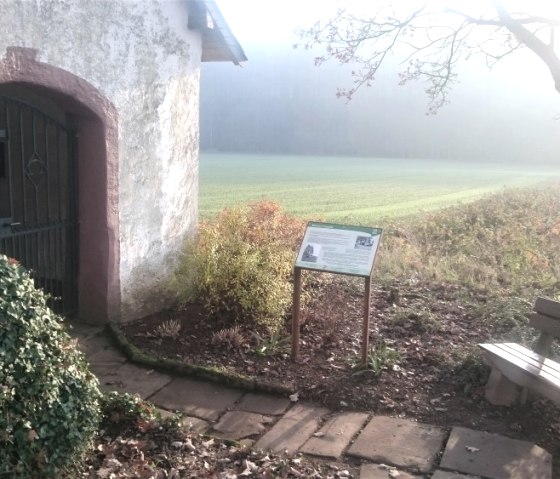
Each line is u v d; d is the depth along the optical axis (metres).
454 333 6.35
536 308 4.78
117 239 6.26
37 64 5.17
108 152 6.04
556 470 3.92
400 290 8.09
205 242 6.83
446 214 16.70
